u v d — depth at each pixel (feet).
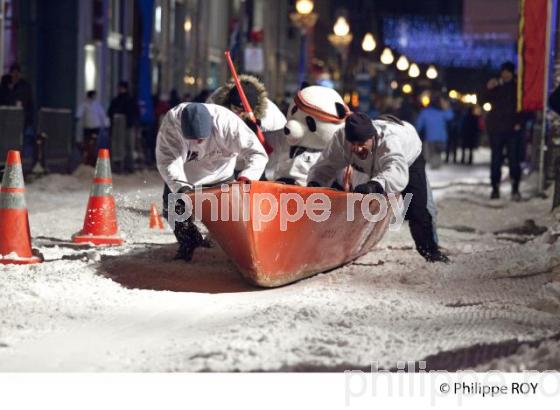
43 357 24.95
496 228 56.39
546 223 56.03
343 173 39.04
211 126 35.88
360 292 33.32
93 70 136.87
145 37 109.40
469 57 253.85
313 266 35.83
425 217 39.63
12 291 31.91
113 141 96.43
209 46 184.24
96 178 44.32
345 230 35.76
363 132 36.01
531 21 73.31
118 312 30.01
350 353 24.88
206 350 24.91
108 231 44.09
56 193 73.05
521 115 75.10
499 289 34.32
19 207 37.40
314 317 28.50
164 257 40.27
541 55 73.26
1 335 26.78
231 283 35.37
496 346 25.96
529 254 39.22
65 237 46.70
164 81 149.48
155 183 86.22
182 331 27.71
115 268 37.22
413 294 33.14
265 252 32.71
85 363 24.48
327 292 33.04
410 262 40.01
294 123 40.52
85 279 34.60
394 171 36.14
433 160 127.85
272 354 24.59
